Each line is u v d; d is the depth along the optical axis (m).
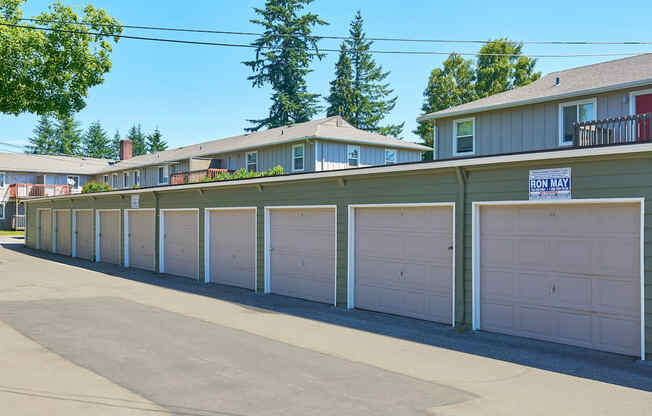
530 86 19.78
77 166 53.53
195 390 6.13
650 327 7.68
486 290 9.87
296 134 28.20
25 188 47.84
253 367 7.14
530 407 5.73
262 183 14.77
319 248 13.39
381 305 11.79
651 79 14.71
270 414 5.39
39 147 85.06
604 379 6.84
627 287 8.12
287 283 14.37
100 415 5.30
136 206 21.62
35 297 13.30
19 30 22.77
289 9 55.69
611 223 8.30
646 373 7.14
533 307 9.21
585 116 16.59
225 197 16.61
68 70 24.58
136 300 13.04
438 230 10.66
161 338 8.84
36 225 32.56
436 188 10.50
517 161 8.99
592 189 8.25
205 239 17.52
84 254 26.39
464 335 9.48
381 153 29.84
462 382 6.62
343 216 12.52
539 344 8.81
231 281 16.48
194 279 18.08
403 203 11.11
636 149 7.55
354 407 5.62
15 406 5.54
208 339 8.82
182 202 18.78
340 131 28.67
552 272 8.98
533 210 9.23
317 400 5.83
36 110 24.67
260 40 54.81
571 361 7.73
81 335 8.99
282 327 10.00
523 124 18.11
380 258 11.84
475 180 9.84
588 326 8.53
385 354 8.00
